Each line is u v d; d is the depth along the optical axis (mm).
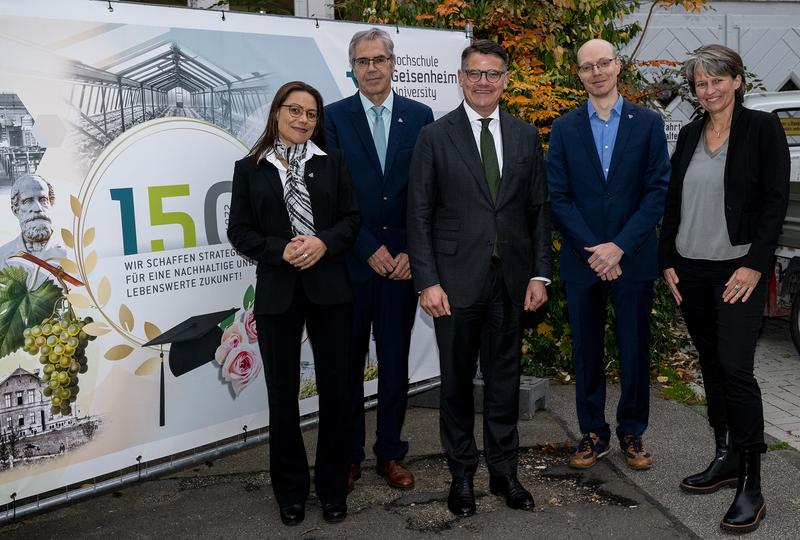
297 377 3457
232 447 3924
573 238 3820
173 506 3748
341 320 3443
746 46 8992
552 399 5105
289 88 3307
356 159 3688
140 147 3445
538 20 5840
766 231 3299
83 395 3361
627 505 3627
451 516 3561
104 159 3340
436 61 4547
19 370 3180
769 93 7414
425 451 4348
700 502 3639
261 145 3400
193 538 3420
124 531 3502
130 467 3867
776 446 4281
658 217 3781
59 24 3186
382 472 3982
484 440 3740
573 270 3934
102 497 3859
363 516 3588
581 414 4047
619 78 6523
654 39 8727
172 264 3582
